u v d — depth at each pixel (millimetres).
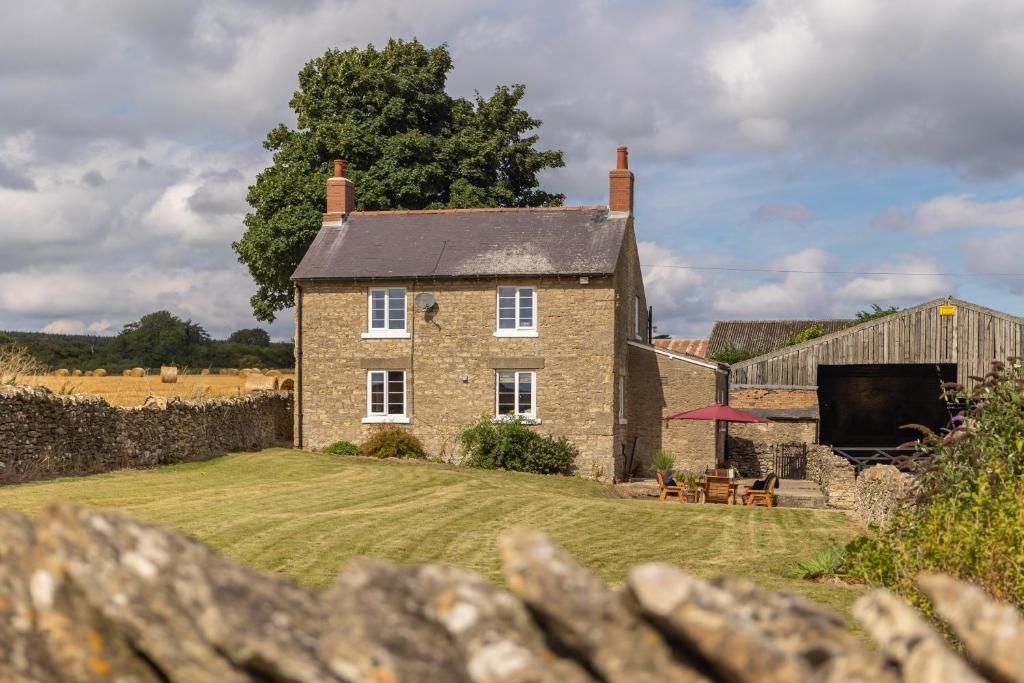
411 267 31312
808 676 2568
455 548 14086
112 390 29859
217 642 2799
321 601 3193
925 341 33312
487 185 40812
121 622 2898
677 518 19328
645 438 32250
